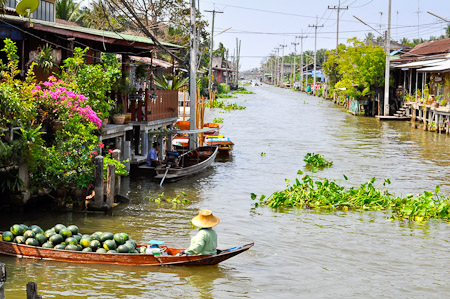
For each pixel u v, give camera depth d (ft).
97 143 59.98
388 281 37.35
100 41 63.77
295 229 49.47
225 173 76.79
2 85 48.75
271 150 100.12
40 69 61.93
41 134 53.16
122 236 38.81
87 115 53.26
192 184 68.59
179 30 163.32
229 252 37.93
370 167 82.99
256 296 33.99
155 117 75.97
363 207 57.67
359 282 36.99
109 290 33.63
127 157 69.62
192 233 46.73
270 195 62.64
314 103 247.91
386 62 163.94
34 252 38.24
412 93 172.24
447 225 51.75
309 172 78.38
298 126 143.54
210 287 34.96
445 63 134.62
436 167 83.41
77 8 134.31
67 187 51.55
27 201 50.14
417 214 53.83
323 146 106.01
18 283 33.86
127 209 54.49
